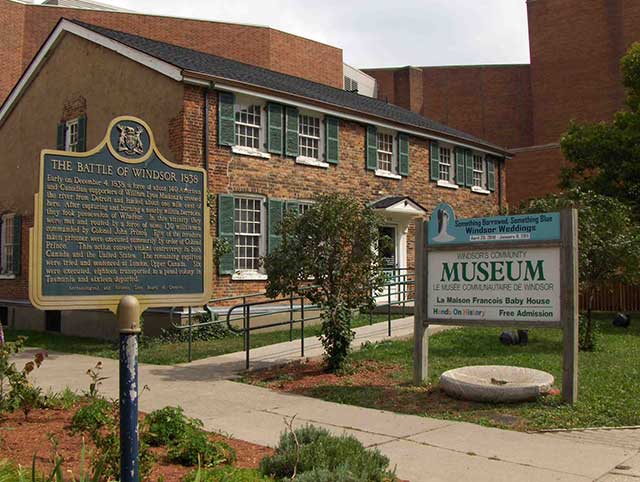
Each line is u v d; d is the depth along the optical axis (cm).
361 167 2073
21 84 2183
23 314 2164
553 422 762
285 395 928
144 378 1060
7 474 467
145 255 598
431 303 962
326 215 1030
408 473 588
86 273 567
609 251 1209
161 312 1605
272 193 1805
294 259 1032
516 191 3381
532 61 3962
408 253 2211
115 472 493
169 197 614
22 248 2178
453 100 4247
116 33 2000
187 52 2086
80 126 1923
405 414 816
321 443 553
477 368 955
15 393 727
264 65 3728
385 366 1098
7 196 2283
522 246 880
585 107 3756
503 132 4134
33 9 3384
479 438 706
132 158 599
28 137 2189
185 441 594
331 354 1062
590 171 2253
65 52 2023
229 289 1678
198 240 625
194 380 1040
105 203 583
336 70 4112
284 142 1845
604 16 3716
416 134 2269
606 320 1886
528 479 573
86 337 1825
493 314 902
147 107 1723
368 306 1098
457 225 941
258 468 566
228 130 1708
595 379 966
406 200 2095
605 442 688
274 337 1516
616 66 3669
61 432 664
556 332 1477
